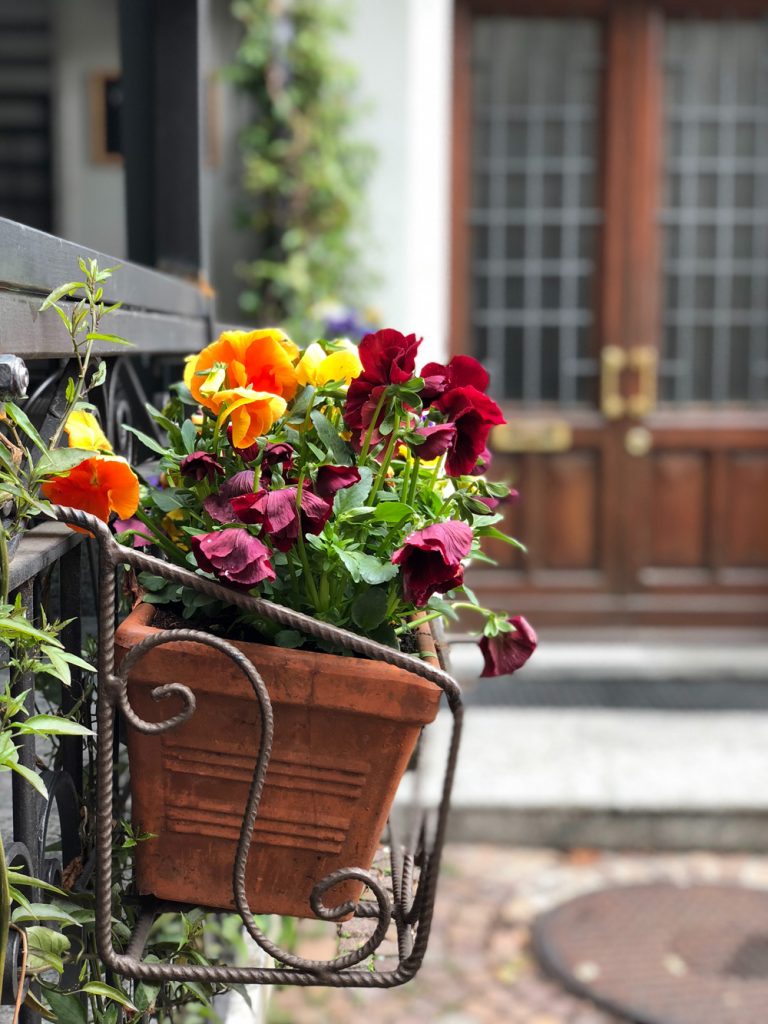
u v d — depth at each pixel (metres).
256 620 1.14
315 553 1.15
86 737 1.30
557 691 4.84
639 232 5.26
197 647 1.07
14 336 0.93
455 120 5.19
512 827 3.73
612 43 5.16
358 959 1.05
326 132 4.79
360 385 1.12
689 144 5.24
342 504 1.14
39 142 4.99
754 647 5.37
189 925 1.27
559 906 3.39
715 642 5.41
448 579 1.07
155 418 1.26
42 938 0.97
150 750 1.10
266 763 1.02
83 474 1.07
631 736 4.27
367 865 1.14
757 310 5.34
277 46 4.73
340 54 4.82
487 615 1.25
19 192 5.02
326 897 1.15
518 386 5.36
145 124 2.24
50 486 1.08
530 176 5.24
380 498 1.20
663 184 5.27
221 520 1.09
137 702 1.09
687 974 3.03
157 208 2.24
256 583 1.04
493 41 5.16
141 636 1.06
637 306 5.30
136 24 2.22
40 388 1.16
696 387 5.39
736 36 5.19
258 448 1.16
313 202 4.82
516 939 3.24
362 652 1.04
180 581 1.00
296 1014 2.91
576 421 5.34
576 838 3.74
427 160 4.85
